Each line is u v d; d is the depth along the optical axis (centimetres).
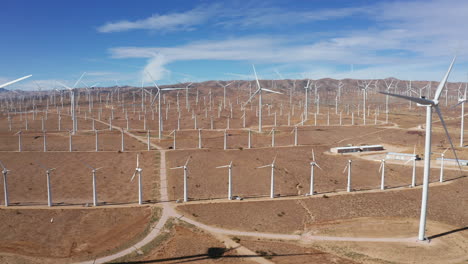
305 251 7519
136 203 10581
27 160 14625
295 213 10038
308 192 11994
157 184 12281
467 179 13025
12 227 8725
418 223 9356
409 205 10644
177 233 8444
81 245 7975
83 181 12719
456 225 9231
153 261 6938
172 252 7362
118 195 11425
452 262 7044
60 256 7312
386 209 10350
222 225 9056
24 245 7844
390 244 7956
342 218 9744
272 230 8869
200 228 8788
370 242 8088
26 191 11644
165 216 9450
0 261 6906
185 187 10619
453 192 11744
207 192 11700
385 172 14438
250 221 9388
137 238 8138
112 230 8794
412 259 7162
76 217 9462
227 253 7325
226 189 12062
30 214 9488
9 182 12288
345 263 6912
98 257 7162
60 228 8844
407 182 13162
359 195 11431
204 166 14300
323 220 9612
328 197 11225
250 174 13600
